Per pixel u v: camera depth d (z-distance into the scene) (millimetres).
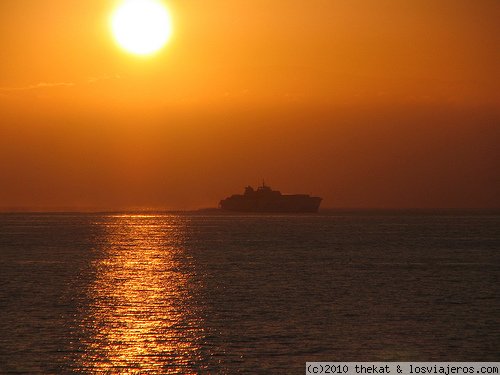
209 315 186625
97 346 151875
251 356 145125
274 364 140375
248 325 173125
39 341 156000
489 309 195250
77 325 173250
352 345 153250
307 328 169375
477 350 149875
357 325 172625
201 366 138375
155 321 178875
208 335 162375
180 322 177375
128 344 153750
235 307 199000
